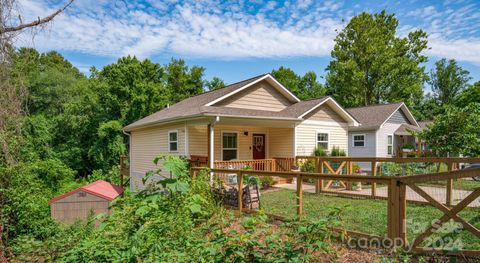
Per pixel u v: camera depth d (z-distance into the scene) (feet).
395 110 62.64
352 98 101.91
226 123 33.45
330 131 45.96
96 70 84.99
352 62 95.40
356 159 29.35
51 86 75.51
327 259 11.64
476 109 37.19
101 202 30.96
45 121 66.08
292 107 44.86
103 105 75.10
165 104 80.59
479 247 12.16
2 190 20.92
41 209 25.27
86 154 72.79
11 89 15.61
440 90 142.00
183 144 36.52
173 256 9.62
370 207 20.93
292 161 39.99
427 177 11.98
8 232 21.81
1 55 13.74
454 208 11.60
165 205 12.31
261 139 44.52
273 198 26.66
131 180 51.13
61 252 12.09
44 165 43.16
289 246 9.03
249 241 8.64
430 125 42.88
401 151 57.77
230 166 34.58
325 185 31.73
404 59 93.35
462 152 37.76
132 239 9.15
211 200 20.89
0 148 18.88
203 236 11.21
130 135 52.90
